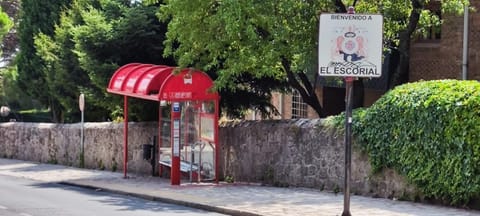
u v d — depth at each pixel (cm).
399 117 1452
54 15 3603
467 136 1295
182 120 2073
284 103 2766
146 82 1997
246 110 2444
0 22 4428
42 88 3644
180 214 1405
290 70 1970
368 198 1522
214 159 2002
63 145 3114
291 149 1823
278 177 1870
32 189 2003
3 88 4738
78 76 2875
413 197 1438
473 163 1288
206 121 2023
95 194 1858
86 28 2334
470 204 1316
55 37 3256
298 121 1819
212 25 1805
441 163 1352
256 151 1962
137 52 2362
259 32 1850
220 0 1803
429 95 1387
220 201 1538
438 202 1387
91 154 2873
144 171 2497
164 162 2184
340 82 2044
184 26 1867
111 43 2312
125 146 2272
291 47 1805
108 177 2347
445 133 1338
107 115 3353
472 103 1294
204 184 1964
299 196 1595
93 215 1385
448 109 1330
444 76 2244
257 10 1744
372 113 1530
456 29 2206
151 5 2303
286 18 1809
